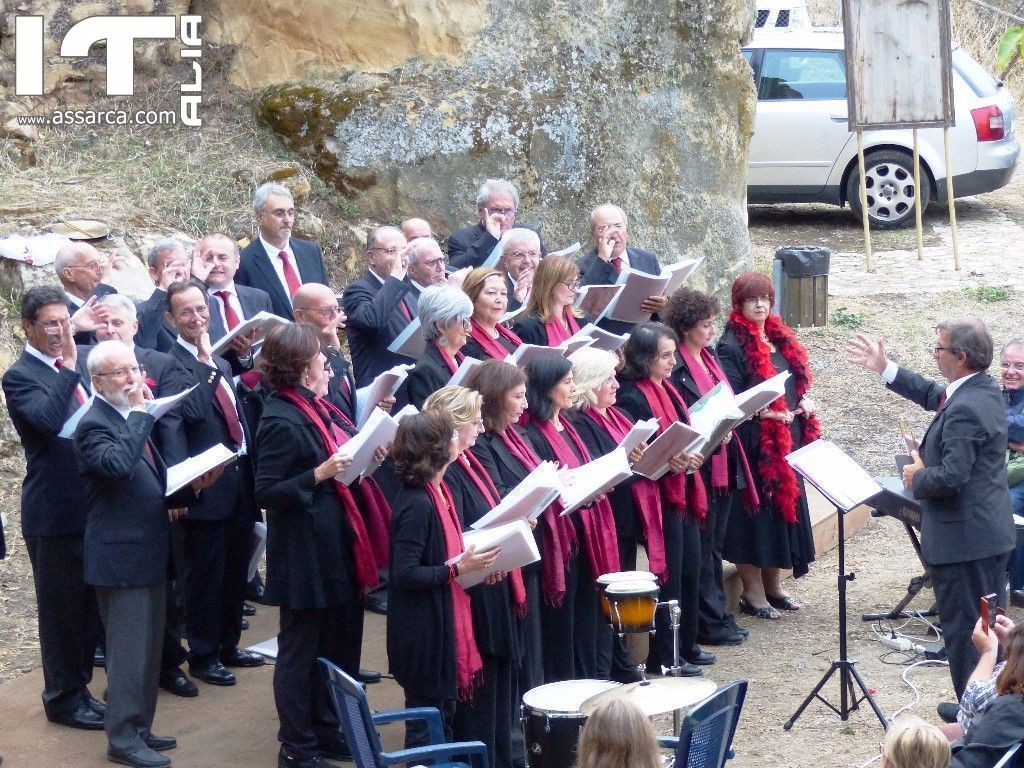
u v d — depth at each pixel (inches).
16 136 428.8
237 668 277.1
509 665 230.5
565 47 467.2
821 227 672.4
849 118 587.8
